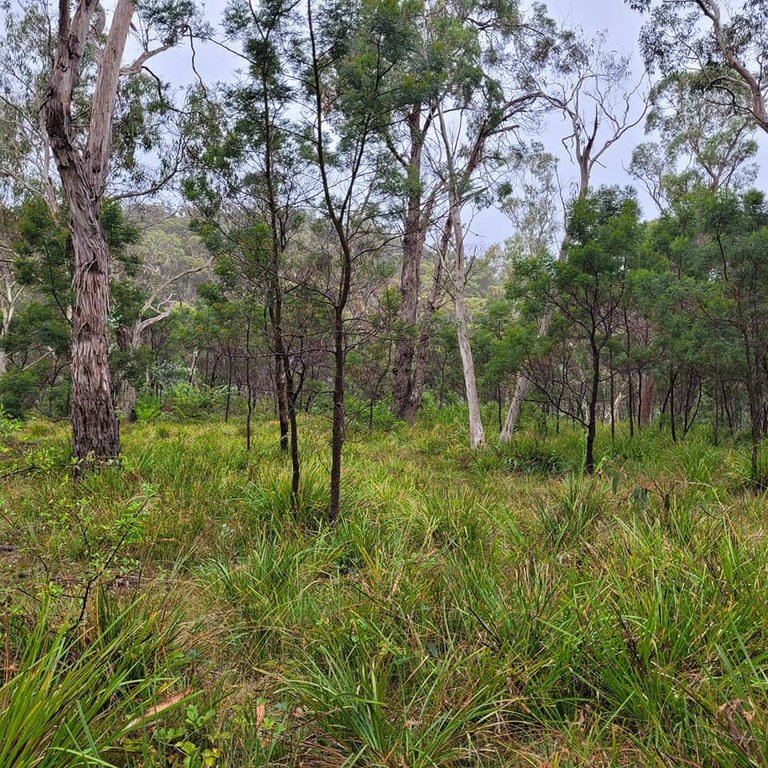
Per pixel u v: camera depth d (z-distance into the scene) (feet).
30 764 5.62
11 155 60.70
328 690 7.67
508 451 30.27
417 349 50.96
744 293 25.13
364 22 13.82
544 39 39.40
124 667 7.76
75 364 22.21
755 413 22.80
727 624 8.16
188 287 124.88
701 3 38.58
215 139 25.63
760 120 38.70
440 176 23.93
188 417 54.13
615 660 7.83
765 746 6.06
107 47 23.43
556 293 26.30
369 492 18.31
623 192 25.08
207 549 13.98
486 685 7.63
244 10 14.49
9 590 9.37
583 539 12.87
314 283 19.60
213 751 6.45
